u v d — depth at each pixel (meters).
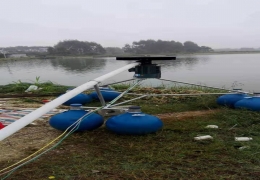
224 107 4.87
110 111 4.10
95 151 3.01
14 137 3.55
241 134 3.54
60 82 9.80
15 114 4.88
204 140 3.29
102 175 2.45
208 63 21.97
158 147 3.09
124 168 2.58
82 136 3.46
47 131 3.81
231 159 2.75
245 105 4.47
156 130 3.45
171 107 5.24
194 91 6.78
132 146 3.12
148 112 4.87
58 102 2.81
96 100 5.69
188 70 14.65
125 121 3.41
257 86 9.42
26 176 2.44
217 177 2.39
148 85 7.89
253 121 4.04
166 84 8.11
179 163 2.68
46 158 2.83
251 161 2.70
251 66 18.81
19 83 8.45
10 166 2.63
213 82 10.21
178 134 3.55
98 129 3.72
